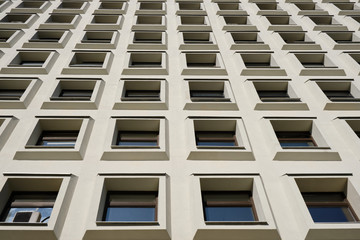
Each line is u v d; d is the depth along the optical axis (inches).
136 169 452.4
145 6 1069.8
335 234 366.6
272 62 757.9
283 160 473.7
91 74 675.4
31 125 522.0
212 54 763.4
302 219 378.9
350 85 664.4
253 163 469.4
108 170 449.4
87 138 501.4
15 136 503.5
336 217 420.2
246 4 1086.4
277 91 673.6
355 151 486.3
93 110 567.5
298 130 561.9
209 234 365.1
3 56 724.0
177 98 611.2
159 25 907.4
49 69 684.1
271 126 525.7
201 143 536.1
